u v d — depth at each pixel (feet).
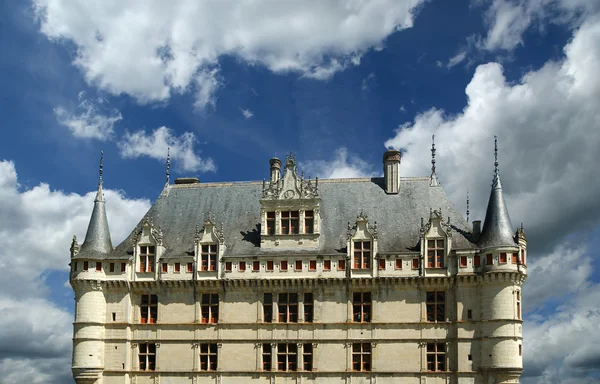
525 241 235.40
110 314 247.91
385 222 250.37
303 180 249.14
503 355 223.10
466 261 232.32
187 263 247.29
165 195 274.36
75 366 242.37
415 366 230.07
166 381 240.94
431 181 259.80
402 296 235.20
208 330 242.17
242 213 262.67
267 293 242.99
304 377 234.17
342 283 237.66
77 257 247.91
